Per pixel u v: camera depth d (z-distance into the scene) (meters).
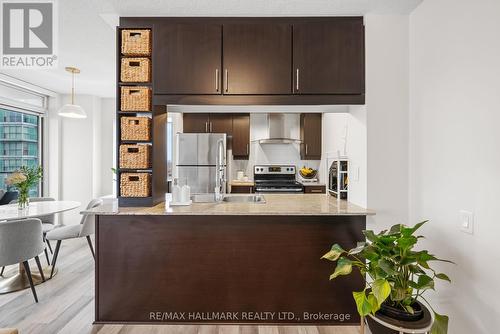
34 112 4.54
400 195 2.12
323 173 4.32
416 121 2.03
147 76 2.20
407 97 2.14
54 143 4.77
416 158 2.02
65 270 3.06
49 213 2.81
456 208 1.59
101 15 2.23
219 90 2.19
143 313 2.07
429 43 1.87
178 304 2.08
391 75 2.14
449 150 1.66
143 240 2.07
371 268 1.57
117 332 1.97
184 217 2.08
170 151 4.84
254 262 2.09
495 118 1.33
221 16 2.25
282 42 2.18
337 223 2.09
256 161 4.80
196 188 4.00
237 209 2.06
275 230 2.08
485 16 1.39
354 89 2.15
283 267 2.09
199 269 2.08
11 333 1.19
